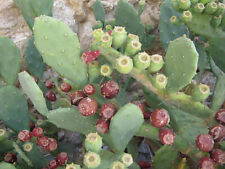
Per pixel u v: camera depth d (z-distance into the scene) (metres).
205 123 0.68
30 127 0.84
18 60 0.82
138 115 0.55
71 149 0.91
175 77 0.59
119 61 0.54
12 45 0.80
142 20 1.09
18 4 0.88
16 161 0.77
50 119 0.60
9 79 0.82
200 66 0.94
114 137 0.57
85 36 1.04
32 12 0.86
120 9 0.93
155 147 0.89
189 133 0.70
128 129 0.57
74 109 0.59
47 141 0.71
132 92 1.06
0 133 0.71
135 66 0.57
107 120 0.58
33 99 0.59
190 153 0.65
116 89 0.60
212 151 0.62
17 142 0.75
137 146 0.86
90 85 0.60
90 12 1.06
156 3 1.10
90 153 0.52
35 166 0.75
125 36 0.59
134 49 0.57
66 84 0.66
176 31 0.90
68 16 1.01
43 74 1.01
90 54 0.58
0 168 0.60
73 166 0.53
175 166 0.72
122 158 0.55
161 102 0.69
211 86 1.08
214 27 0.80
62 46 0.60
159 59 0.57
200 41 0.94
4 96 0.74
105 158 0.57
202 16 0.79
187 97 0.61
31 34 1.00
